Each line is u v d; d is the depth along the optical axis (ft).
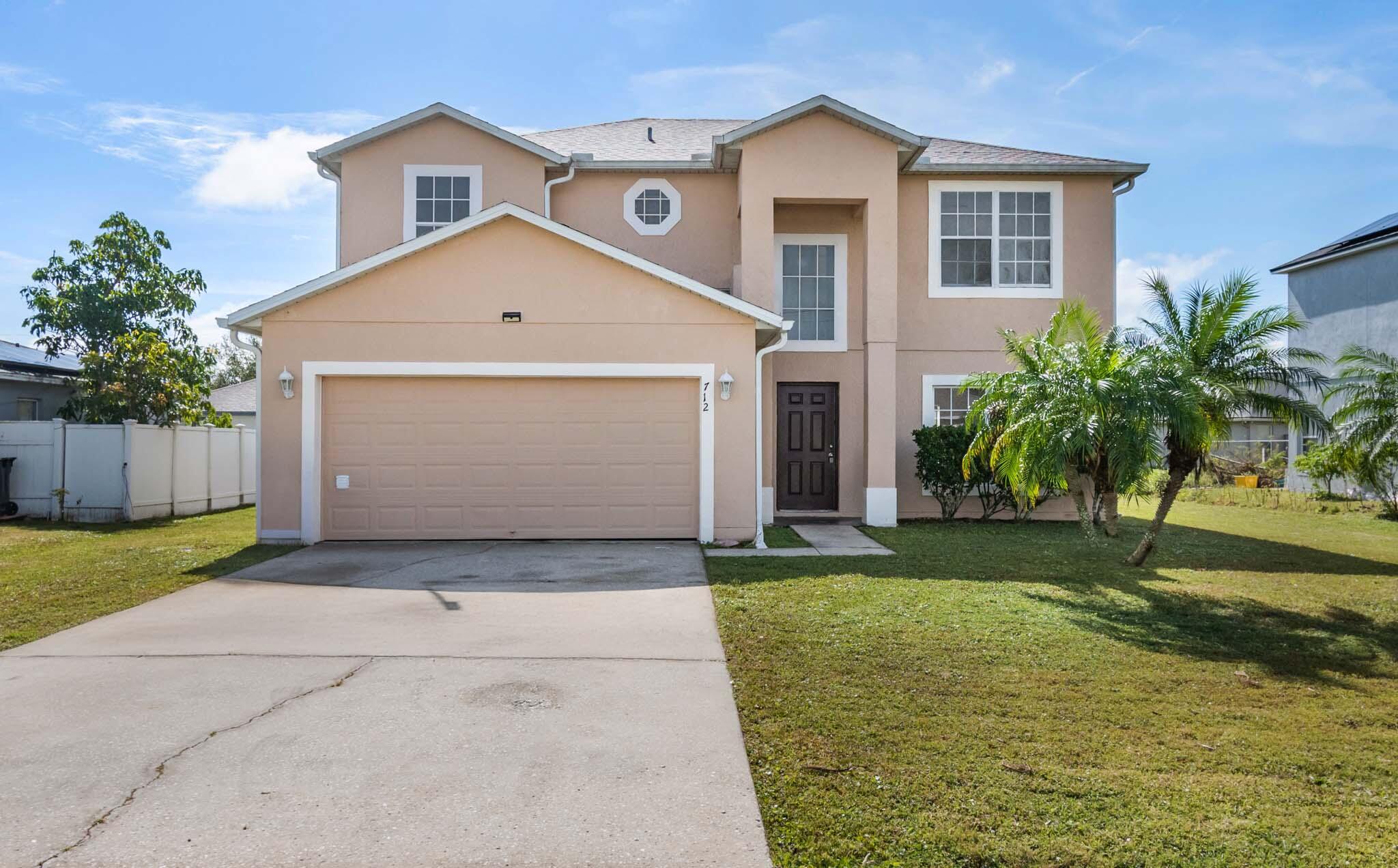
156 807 10.80
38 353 70.18
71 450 44.75
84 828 10.21
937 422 44.55
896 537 36.96
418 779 11.68
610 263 34.22
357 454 33.94
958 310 44.50
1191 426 24.64
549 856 9.71
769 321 34.63
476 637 19.30
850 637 19.45
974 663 17.54
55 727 13.53
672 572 27.68
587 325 34.12
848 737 13.37
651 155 45.96
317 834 10.14
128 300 70.38
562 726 13.76
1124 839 10.21
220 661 17.25
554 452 34.42
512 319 33.88
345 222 42.70
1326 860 9.77
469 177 42.98
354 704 14.75
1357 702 15.48
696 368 34.40
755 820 10.57
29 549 33.42
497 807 10.89
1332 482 61.41
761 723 13.97
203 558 30.27
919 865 9.59
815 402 44.78
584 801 11.07
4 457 45.65
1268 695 15.85
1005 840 10.12
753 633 19.76
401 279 33.73
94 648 18.22
